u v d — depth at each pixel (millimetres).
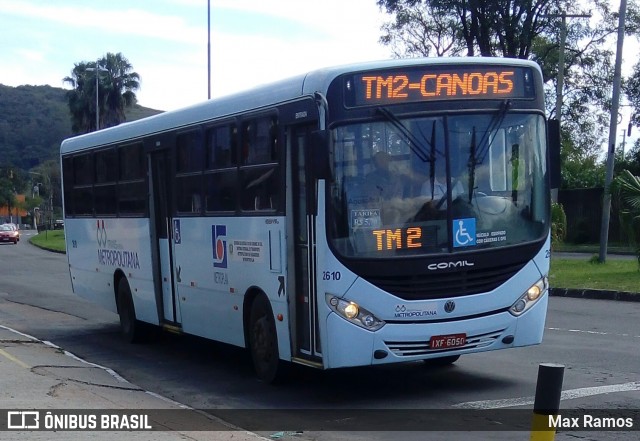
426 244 9047
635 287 20266
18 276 31859
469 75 9352
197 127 11969
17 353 12664
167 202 13109
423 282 9000
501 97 9477
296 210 9688
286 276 9742
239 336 11133
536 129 9656
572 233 44781
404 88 9156
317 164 8742
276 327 10055
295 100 9531
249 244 10578
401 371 11242
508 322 9344
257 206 10391
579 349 12438
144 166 13750
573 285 21406
